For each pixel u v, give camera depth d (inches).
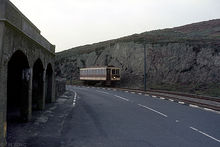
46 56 488.7
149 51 1648.6
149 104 613.0
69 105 569.6
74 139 265.9
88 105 578.9
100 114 445.7
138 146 244.4
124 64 1775.3
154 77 1502.2
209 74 1318.9
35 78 553.6
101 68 1505.9
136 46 1755.7
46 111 460.8
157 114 455.2
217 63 1338.6
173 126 348.5
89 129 319.9
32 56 354.6
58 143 246.8
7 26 233.5
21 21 289.3
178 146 248.4
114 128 328.2
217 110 523.5
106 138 273.7
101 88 1357.0
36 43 374.3
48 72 603.5
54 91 636.1
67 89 1234.0
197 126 353.7
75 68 2356.1
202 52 1424.7
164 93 987.9
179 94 896.9
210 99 733.9
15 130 294.5
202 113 484.4
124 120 388.8
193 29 2701.8
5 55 229.1
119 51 1888.5
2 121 221.8
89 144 247.4
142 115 440.8
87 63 2245.3
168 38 1863.9
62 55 2918.3
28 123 340.2
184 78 1376.7
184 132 312.3
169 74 1451.8
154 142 261.1
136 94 942.4
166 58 1530.5
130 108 531.2
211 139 280.1
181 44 1537.9
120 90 1165.7
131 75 1646.2
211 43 1496.1
